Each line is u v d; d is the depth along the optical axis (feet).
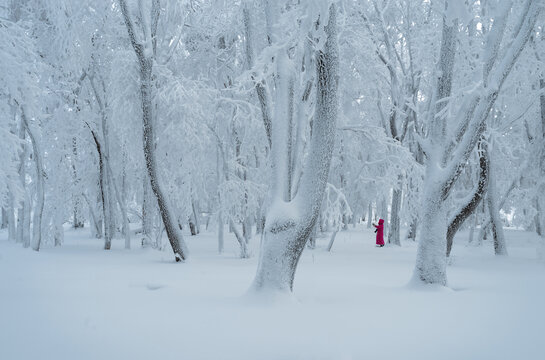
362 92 65.62
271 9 26.48
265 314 18.52
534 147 56.39
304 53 27.14
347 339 14.65
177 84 53.72
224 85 64.34
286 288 21.49
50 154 62.59
